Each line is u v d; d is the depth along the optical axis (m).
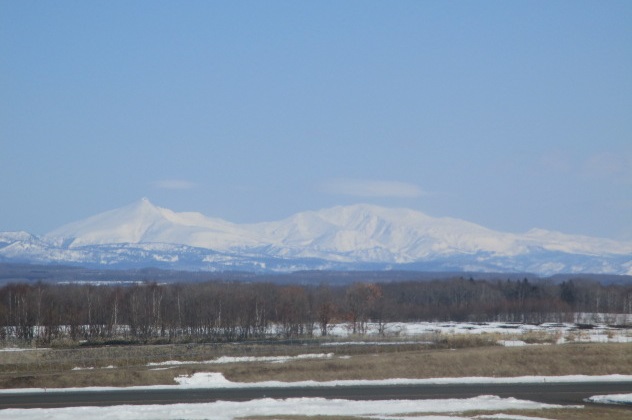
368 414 119.25
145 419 114.81
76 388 153.75
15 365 179.25
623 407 127.19
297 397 140.25
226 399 138.38
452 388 152.25
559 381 161.75
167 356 194.25
